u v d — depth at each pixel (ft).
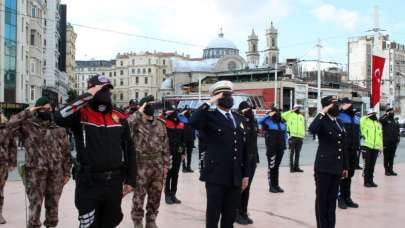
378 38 103.71
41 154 22.57
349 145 33.01
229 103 20.31
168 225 26.78
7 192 37.45
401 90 328.08
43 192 22.84
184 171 52.75
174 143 32.73
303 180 46.47
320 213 25.21
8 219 28.09
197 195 36.81
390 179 48.19
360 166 58.29
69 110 16.76
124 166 18.04
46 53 185.98
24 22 141.49
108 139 17.22
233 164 19.93
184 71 295.28
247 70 231.50
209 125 20.18
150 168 24.62
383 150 50.80
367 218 29.55
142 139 24.45
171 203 33.12
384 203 34.65
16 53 136.15
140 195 24.63
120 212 17.88
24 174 22.70
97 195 17.03
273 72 216.13
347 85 244.63
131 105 35.81
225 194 20.16
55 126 23.04
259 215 29.99
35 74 154.10
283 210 31.60
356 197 37.17
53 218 23.61
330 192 25.25
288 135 54.19
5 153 26.81
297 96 206.69
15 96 135.95
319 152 25.55
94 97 17.13
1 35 129.49
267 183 43.98
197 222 27.58
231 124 20.20
